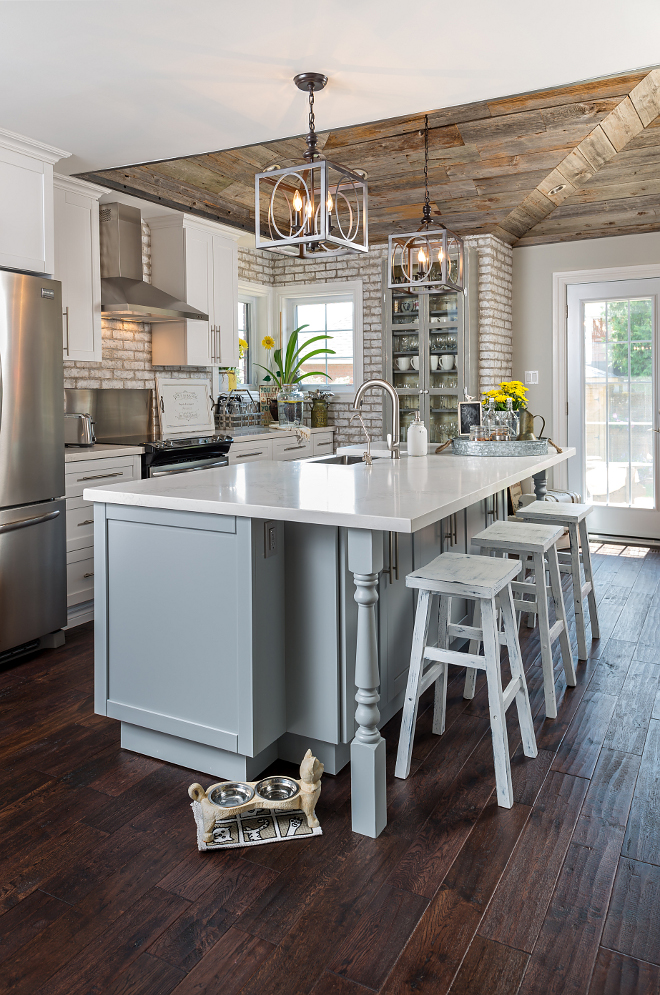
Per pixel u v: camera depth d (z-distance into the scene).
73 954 1.59
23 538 3.39
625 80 3.79
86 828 2.08
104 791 2.28
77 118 3.22
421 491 2.37
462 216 5.41
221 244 5.50
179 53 2.62
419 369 5.88
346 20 2.39
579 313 5.88
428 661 3.11
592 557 5.32
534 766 2.41
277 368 6.91
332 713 2.26
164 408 5.18
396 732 2.67
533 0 2.27
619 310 5.73
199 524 2.23
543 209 5.44
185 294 5.14
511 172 4.77
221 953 1.59
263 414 6.65
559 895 1.77
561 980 1.51
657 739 2.59
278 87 2.92
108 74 2.79
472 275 5.59
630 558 5.29
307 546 2.24
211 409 5.68
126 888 1.81
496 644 2.19
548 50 2.62
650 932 1.64
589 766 2.40
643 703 2.90
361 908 1.73
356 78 2.84
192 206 5.10
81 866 1.90
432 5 2.30
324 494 2.31
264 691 2.22
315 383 6.88
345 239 2.49
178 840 2.02
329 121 3.29
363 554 1.96
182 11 2.32
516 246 6.07
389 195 5.19
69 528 3.84
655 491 5.72
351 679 2.27
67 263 4.19
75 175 4.11
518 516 3.47
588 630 3.78
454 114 4.09
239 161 4.60
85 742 2.62
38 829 2.08
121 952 1.60
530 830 2.04
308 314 6.88
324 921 1.69
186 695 2.33
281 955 1.59
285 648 2.31
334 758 2.35
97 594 2.51
